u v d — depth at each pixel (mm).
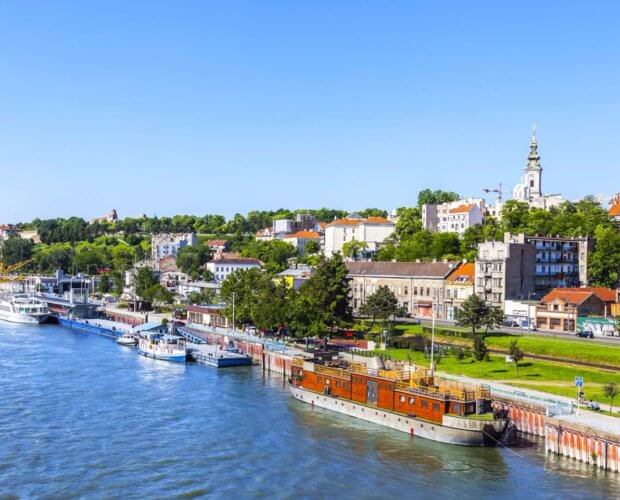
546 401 98125
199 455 90125
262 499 75750
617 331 153625
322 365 118062
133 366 154000
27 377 138000
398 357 140500
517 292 187750
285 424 105062
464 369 125250
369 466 85875
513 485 78875
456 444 93312
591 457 84188
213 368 153375
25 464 86312
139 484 80062
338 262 165250
